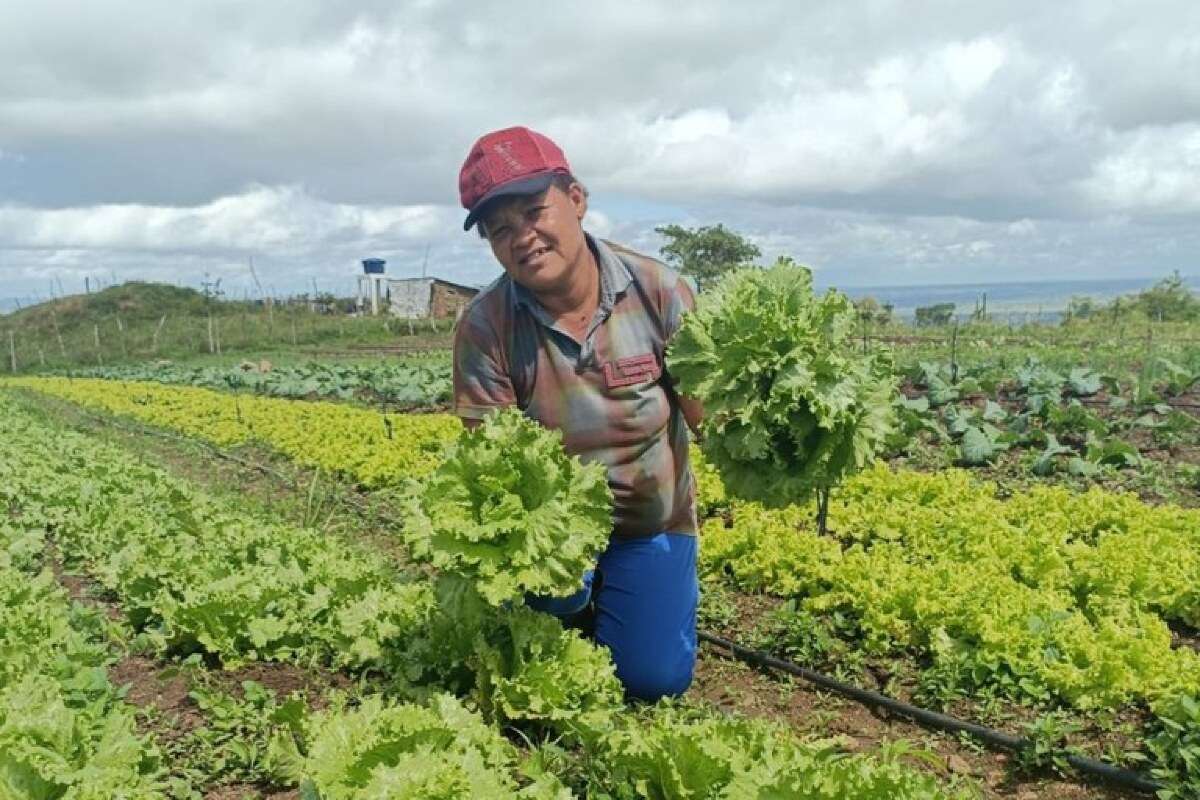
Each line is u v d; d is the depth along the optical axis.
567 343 5.38
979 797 4.68
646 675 5.84
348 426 18.66
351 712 4.50
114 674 6.42
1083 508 9.35
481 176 4.91
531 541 4.49
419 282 67.38
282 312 68.88
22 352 60.56
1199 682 5.65
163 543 8.48
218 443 19.53
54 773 4.30
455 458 4.62
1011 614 6.32
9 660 5.76
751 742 4.18
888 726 5.88
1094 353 22.88
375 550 10.07
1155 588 7.33
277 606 6.70
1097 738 5.54
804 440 5.21
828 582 7.33
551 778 4.19
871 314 42.19
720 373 5.08
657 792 4.28
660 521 5.65
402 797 3.84
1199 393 16.95
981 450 12.80
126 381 40.25
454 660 5.34
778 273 5.36
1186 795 4.88
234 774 5.07
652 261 5.54
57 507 11.67
